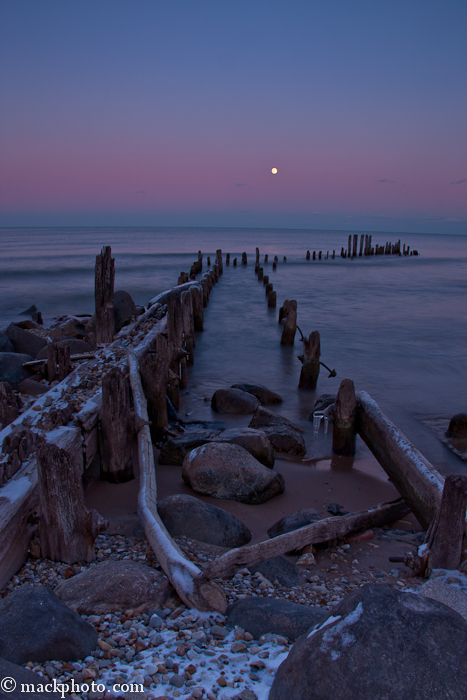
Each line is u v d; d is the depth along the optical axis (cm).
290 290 2836
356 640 199
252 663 259
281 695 206
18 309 2173
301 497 563
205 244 9819
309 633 222
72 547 379
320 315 1998
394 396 987
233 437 624
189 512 443
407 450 525
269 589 365
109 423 547
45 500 371
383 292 2808
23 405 696
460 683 187
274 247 9350
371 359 1288
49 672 244
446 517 376
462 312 2112
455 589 335
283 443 695
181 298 1192
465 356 1329
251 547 371
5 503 364
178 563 338
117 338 1074
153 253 6019
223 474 542
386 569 408
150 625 300
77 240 10331
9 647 255
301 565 413
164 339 824
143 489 466
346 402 676
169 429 709
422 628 200
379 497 570
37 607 275
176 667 256
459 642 198
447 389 1041
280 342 1466
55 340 1182
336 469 647
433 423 840
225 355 1323
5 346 1081
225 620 313
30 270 3397
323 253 7469
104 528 388
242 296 2545
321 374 1141
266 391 941
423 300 2497
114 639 284
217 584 339
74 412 553
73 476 376
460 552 382
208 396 965
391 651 194
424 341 1518
